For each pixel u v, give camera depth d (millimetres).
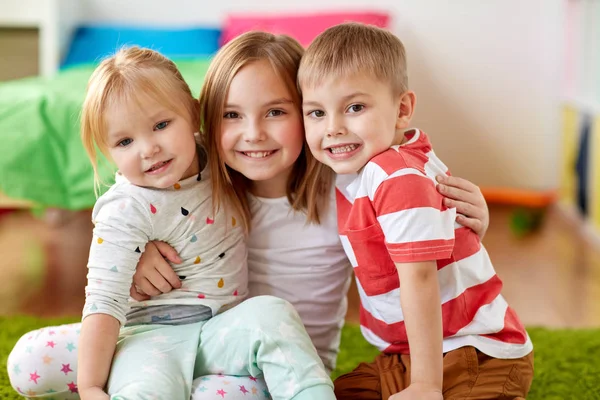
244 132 1199
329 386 1070
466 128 3207
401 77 1178
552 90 3139
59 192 1887
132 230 1155
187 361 1121
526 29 3125
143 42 2963
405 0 3146
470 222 1184
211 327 1162
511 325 1184
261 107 1196
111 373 1104
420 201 1073
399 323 1186
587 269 2324
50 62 2912
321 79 1134
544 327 1807
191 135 1184
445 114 3203
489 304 1177
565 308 1994
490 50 3150
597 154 2613
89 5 3209
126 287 1145
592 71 2738
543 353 1635
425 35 3160
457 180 1205
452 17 3141
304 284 1325
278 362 1080
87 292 1136
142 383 1048
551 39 3109
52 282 2127
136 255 1160
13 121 1893
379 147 1142
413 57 3176
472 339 1141
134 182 1172
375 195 1107
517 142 3189
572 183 2930
